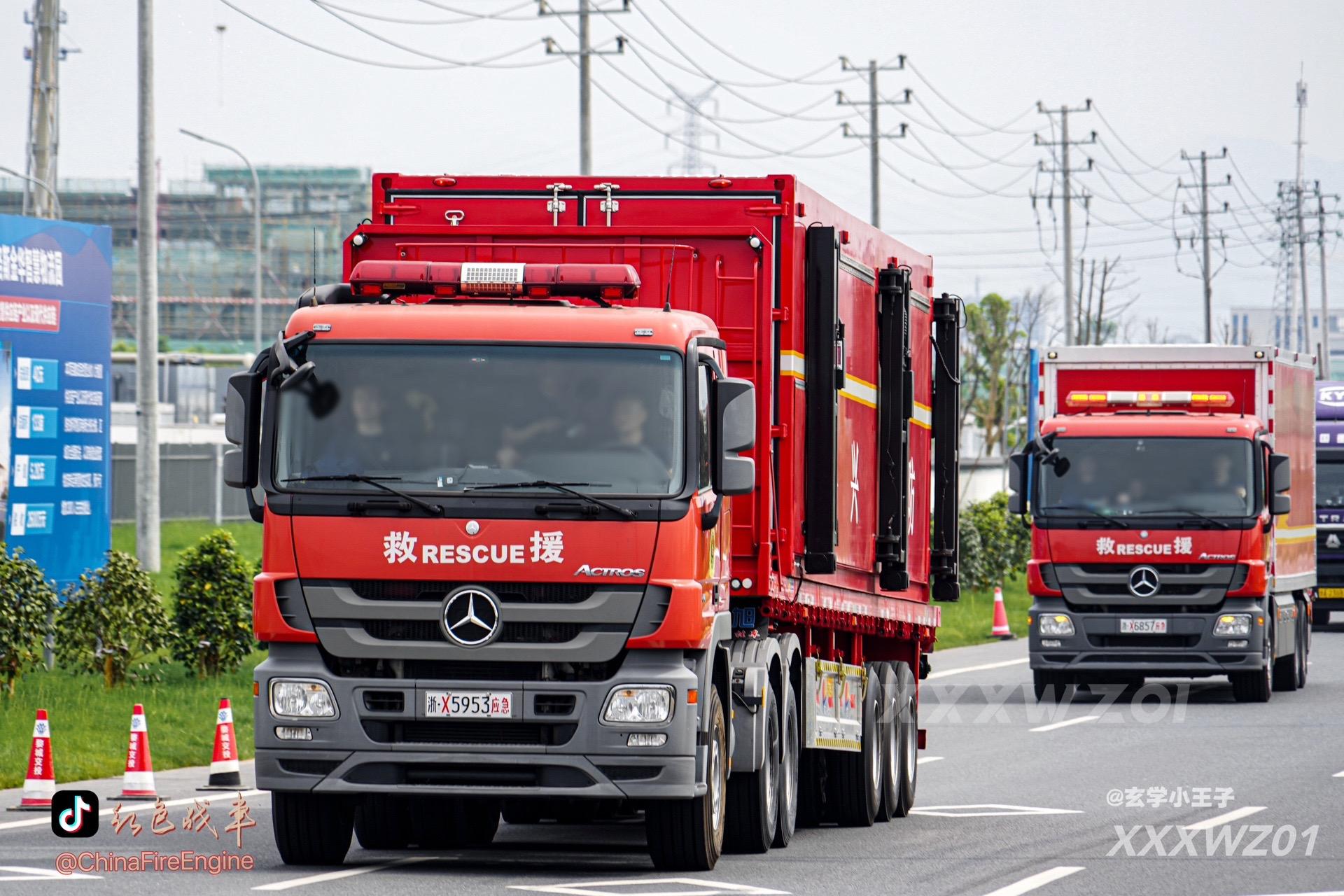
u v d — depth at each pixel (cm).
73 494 7062
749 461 3322
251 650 6950
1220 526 7531
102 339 7188
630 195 3884
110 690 6406
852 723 4431
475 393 3312
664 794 3259
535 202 3906
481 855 3775
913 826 4444
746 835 3769
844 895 3253
